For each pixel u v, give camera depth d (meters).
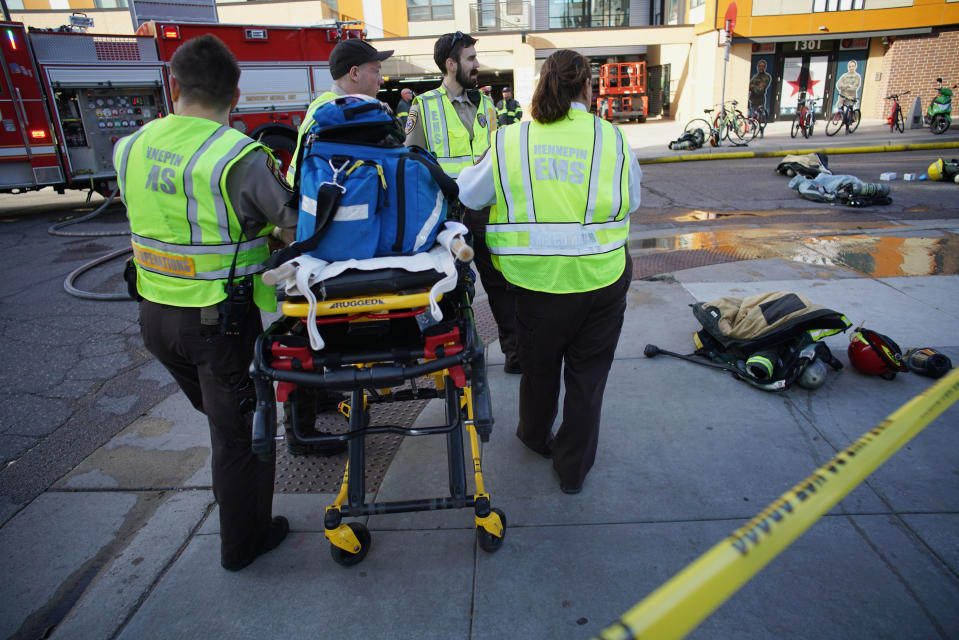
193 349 2.09
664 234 7.23
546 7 24.55
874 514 2.47
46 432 3.48
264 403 1.98
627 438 3.09
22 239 8.22
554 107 2.22
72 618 2.18
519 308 2.46
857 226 7.11
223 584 2.29
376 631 2.06
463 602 2.16
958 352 3.72
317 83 10.82
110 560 2.48
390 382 1.94
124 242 7.91
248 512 2.29
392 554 2.40
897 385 3.44
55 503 2.85
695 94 21.19
